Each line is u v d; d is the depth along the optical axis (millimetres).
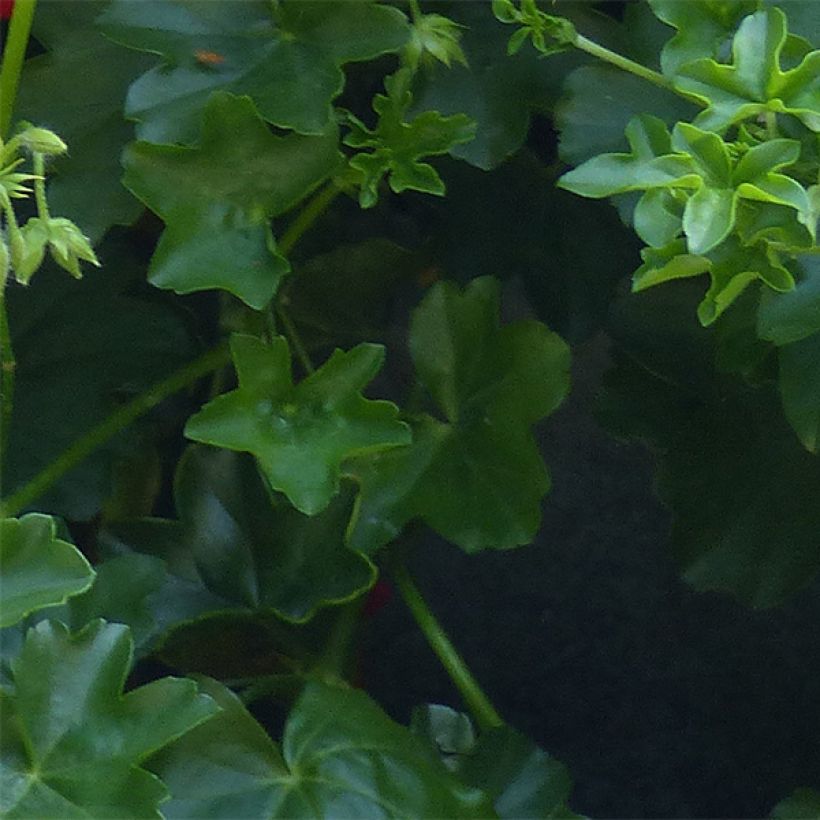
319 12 895
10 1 920
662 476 949
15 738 876
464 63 905
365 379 894
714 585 945
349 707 908
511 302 1076
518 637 1086
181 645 941
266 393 892
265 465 885
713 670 1079
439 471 926
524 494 924
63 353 952
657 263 863
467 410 929
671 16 879
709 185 851
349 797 892
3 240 856
